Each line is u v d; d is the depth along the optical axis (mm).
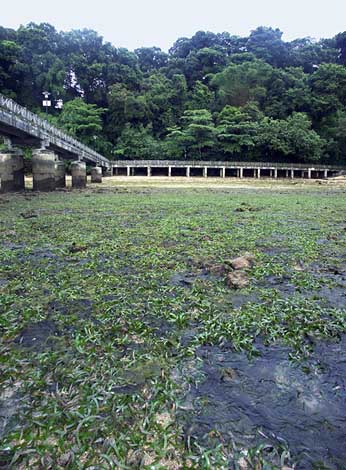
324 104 59250
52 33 60125
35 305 3287
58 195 17359
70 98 58250
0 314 3070
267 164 48469
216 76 62031
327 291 3791
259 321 2969
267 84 62125
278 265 4770
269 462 1524
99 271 4438
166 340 2643
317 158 53250
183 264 4777
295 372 2268
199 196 17969
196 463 1505
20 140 19812
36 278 4109
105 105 60281
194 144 52781
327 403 1960
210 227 7941
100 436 1656
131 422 1763
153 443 1616
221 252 5496
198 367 2301
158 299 3455
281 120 54875
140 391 2025
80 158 27969
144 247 5816
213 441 1640
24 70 53094
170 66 70812
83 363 2320
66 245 5941
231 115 54625
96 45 63625
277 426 1762
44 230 7379
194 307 3277
